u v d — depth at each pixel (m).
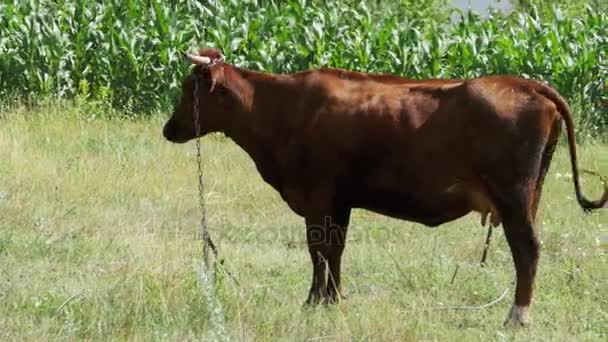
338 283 17.31
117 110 41.00
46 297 17.03
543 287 18.78
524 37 44.47
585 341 15.77
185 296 16.78
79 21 43.12
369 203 16.92
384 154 16.50
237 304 16.33
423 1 62.03
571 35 44.34
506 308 17.66
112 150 31.55
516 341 15.59
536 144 15.90
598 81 42.34
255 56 42.56
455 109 16.06
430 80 16.80
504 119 15.82
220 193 27.27
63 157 30.06
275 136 17.31
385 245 22.14
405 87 16.64
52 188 26.19
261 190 27.47
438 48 42.28
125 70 42.31
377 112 16.52
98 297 16.86
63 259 20.27
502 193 15.92
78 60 42.38
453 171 16.14
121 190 26.48
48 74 41.41
